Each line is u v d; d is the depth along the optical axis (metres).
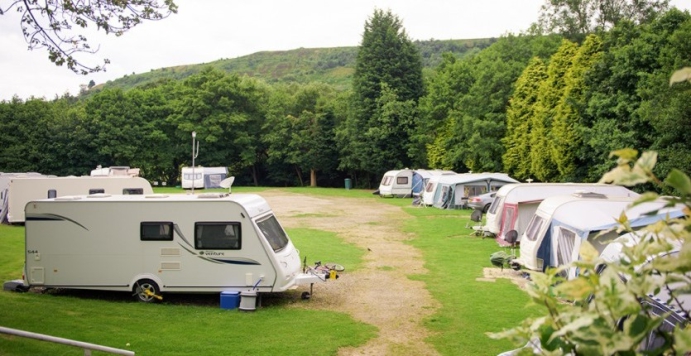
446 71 58.94
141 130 68.31
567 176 36.41
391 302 15.21
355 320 13.45
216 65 198.25
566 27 52.75
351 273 19.02
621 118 30.73
